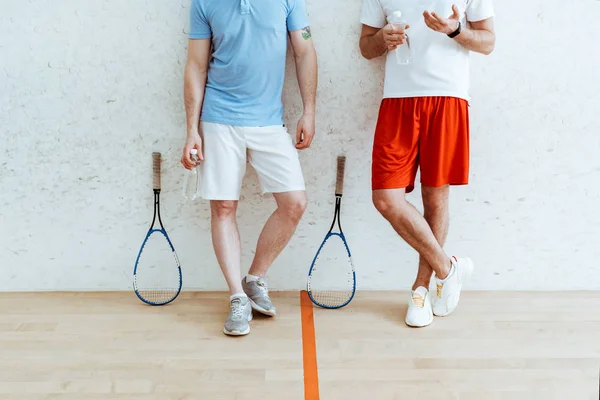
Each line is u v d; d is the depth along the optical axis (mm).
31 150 2736
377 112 2713
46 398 2031
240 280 2549
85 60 2650
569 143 2764
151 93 2691
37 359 2262
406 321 2549
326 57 2660
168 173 2773
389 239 2855
